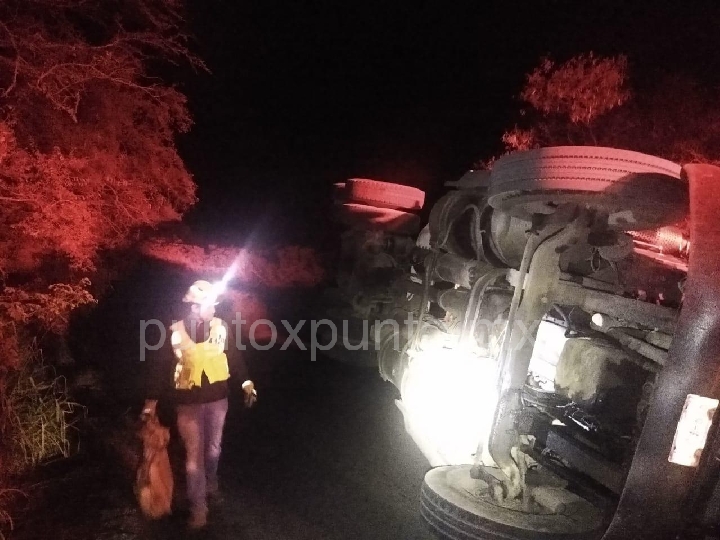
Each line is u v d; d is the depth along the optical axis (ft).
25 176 22.85
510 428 14.60
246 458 20.99
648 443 11.43
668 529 11.48
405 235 34.91
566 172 13.17
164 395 17.20
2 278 24.02
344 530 16.70
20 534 15.55
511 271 17.61
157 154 33.01
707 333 11.12
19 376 21.38
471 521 13.71
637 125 36.78
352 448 22.35
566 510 14.14
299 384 30.12
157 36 28.37
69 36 26.20
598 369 14.48
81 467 19.40
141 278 46.21
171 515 16.94
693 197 11.74
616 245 14.05
